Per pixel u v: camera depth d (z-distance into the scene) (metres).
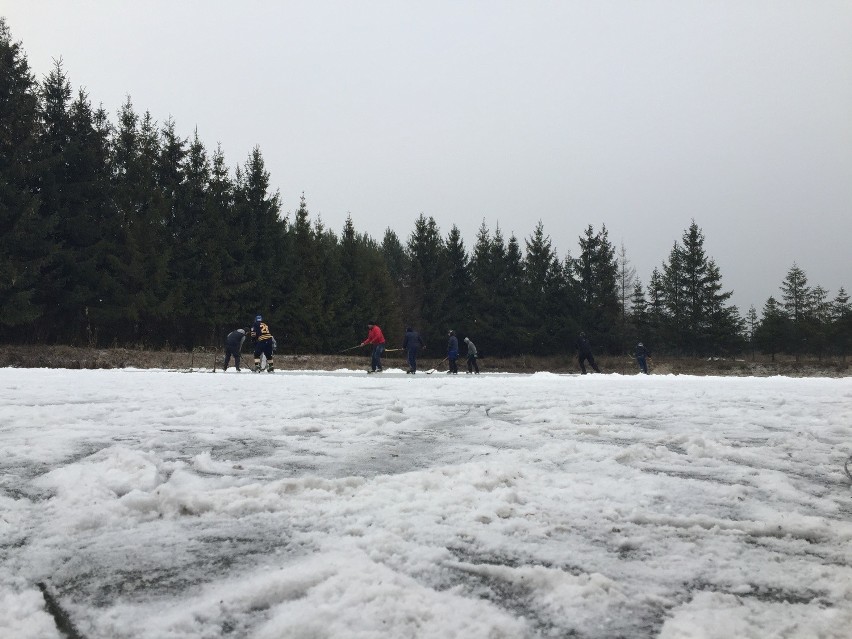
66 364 21.75
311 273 42.53
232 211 37.19
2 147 25.50
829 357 45.78
